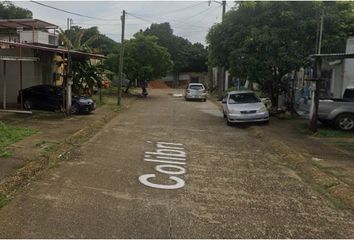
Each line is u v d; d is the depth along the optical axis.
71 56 22.56
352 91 17.14
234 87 40.44
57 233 5.84
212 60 22.31
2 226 6.04
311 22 18.92
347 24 19.66
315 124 15.76
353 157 11.34
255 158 11.49
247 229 6.20
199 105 31.27
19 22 23.36
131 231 6.00
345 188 8.15
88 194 7.68
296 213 6.96
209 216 6.72
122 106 27.00
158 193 7.91
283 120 19.86
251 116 18.17
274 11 19.52
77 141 13.15
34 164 9.52
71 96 21.16
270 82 21.22
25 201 7.16
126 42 39.84
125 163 10.40
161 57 40.03
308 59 18.84
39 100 21.47
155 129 17.08
